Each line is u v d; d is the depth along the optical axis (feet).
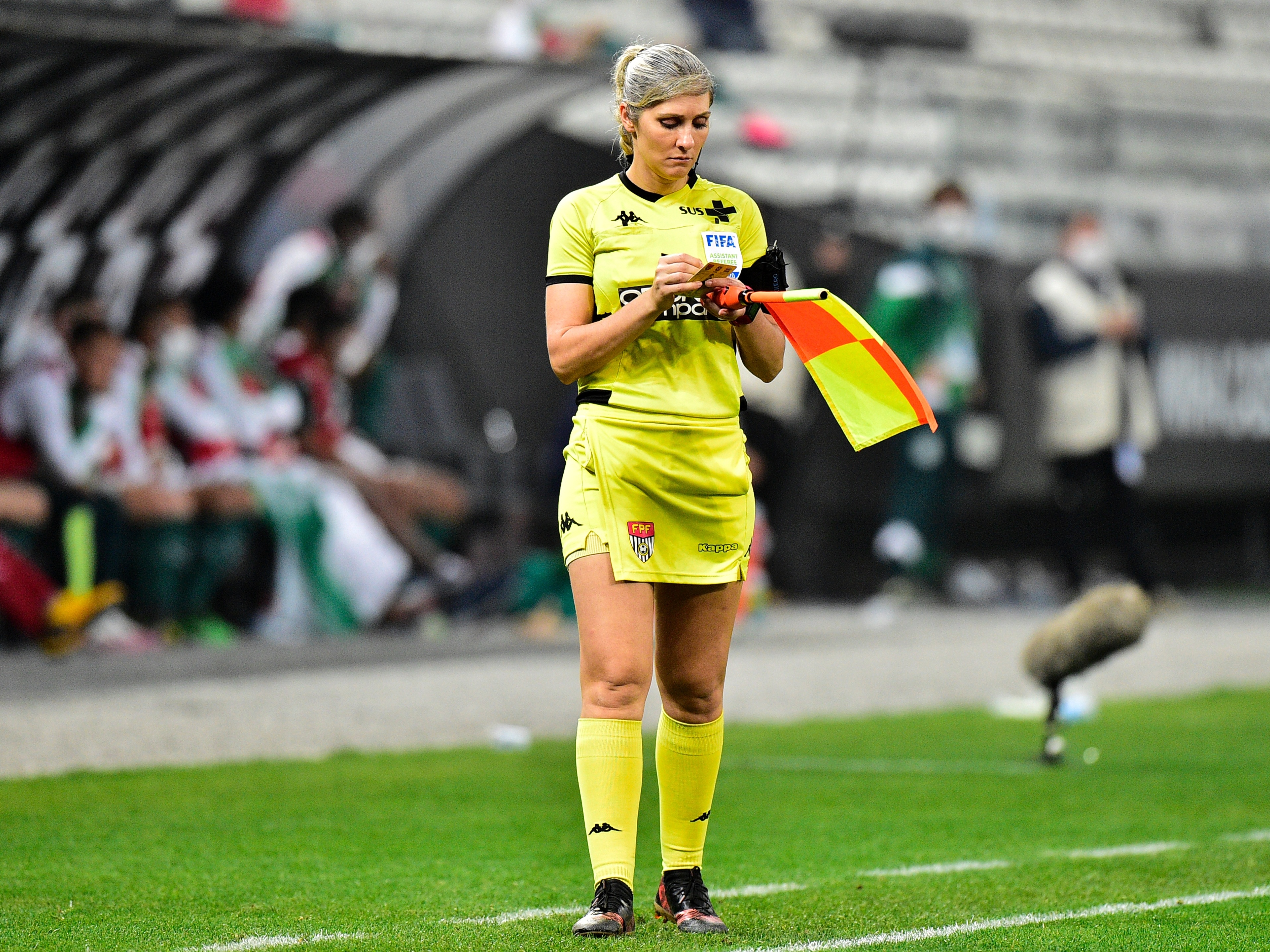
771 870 60.90
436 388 167.32
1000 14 251.80
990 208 210.18
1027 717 104.99
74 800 73.00
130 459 140.15
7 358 145.69
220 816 70.18
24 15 121.49
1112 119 228.22
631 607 51.01
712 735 52.42
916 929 51.19
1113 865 61.36
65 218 148.05
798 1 237.04
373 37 202.59
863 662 131.85
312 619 148.25
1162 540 213.46
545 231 179.52
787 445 169.17
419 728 97.45
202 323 151.53
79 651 134.82
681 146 50.44
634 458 50.55
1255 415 196.03
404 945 48.55
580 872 60.23
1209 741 95.09
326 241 153.38
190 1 178.60
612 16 214.90
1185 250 214.69
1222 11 273.75
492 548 167.53
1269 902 55.16
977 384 180.14
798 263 182.50
